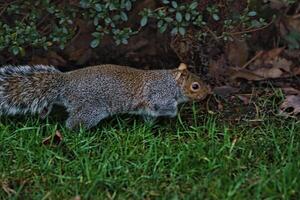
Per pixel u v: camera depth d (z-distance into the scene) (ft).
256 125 34.04
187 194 27.45
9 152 30.78
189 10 33.83
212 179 28.32
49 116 34.04
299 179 27.76
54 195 27.68
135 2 37.27
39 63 37.96
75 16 35.12
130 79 33.06
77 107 32.48
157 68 38.93
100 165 29.25
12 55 37.24
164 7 34.42
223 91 36.63
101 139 32.22
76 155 30.42
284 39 39.70
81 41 38.37
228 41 37.45
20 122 33.32
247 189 27.32
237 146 31.30
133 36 38.81
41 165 29.60
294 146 30.99
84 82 32.53
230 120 34.47
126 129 33.06
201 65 37.65
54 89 32.73
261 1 37.81
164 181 28.78
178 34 36.40
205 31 36.09
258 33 39.63
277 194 27.12
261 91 36.94
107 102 32.76
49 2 34.53
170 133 32.89
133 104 33.14
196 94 33.68
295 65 39.24
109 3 33.32
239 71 38.11
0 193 27.96
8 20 36.11
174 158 30.01
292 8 39.68
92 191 27.66
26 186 28.50
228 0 35.65
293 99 35.35
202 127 33.01
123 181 28.48
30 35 34.19
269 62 39.11
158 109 33.40
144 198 27.73
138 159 30.30
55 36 34.88
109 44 38.88
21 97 32.96
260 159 30.53
